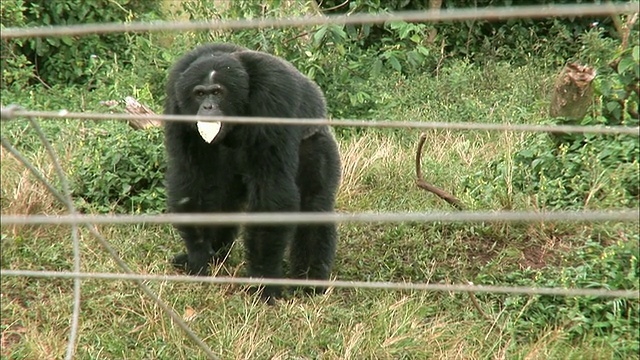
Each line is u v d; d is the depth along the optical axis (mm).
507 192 16812
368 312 14398
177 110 15000
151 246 16172
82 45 27031
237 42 22609
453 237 16406
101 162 17516
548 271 14930
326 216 7316
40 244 15719
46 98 23625
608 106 17109
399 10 30844
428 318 14586
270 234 14852
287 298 15266
